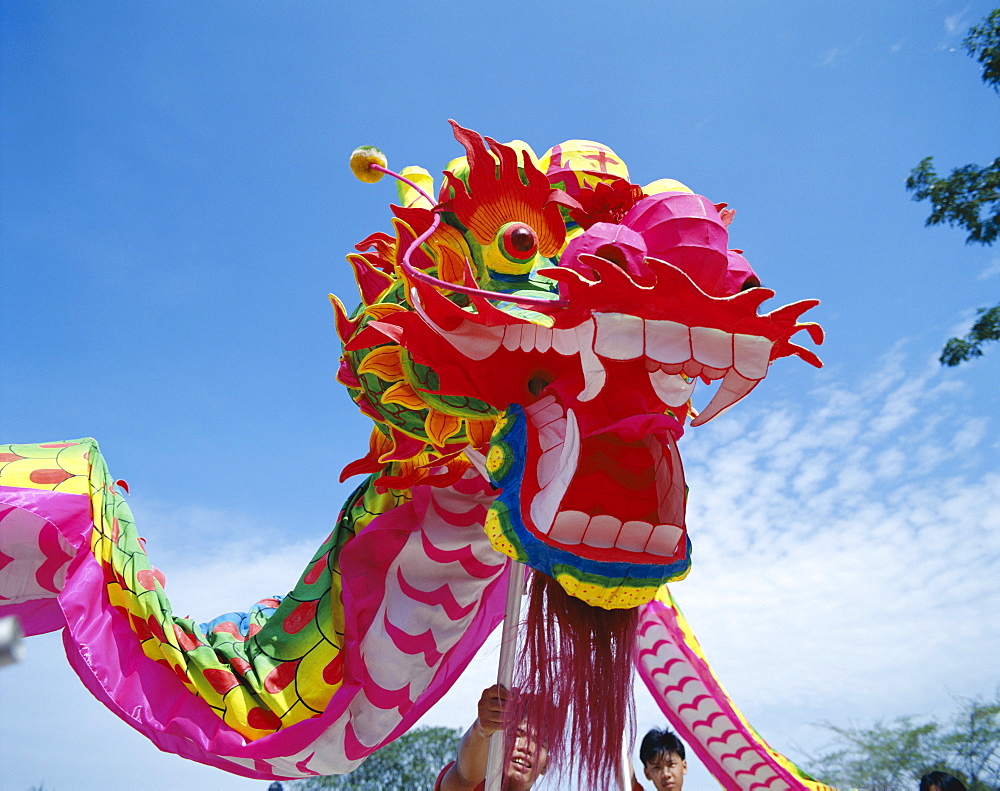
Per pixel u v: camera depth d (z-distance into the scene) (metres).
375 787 16.83
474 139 2.38
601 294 1.84
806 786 3.88
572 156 2.64
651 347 1.84
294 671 2.91
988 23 6.51
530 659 1.99
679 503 2.06
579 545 1.94
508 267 2.34
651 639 3.90
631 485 1.98
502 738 2.13
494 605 3.20
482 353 2.20
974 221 6.60
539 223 2.38
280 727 2.84
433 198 2.85
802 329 1.92
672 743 3.52
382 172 2.61
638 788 3.15
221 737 2.78
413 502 2.99
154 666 2.90
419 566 2.97
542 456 2.05
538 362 2.22
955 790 3.46
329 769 2.89
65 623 2.83
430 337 2.17
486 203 2.36
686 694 3.87
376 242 2.80
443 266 2.41
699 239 1.95
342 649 2.91
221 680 2.86
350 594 2.91
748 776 3.85
